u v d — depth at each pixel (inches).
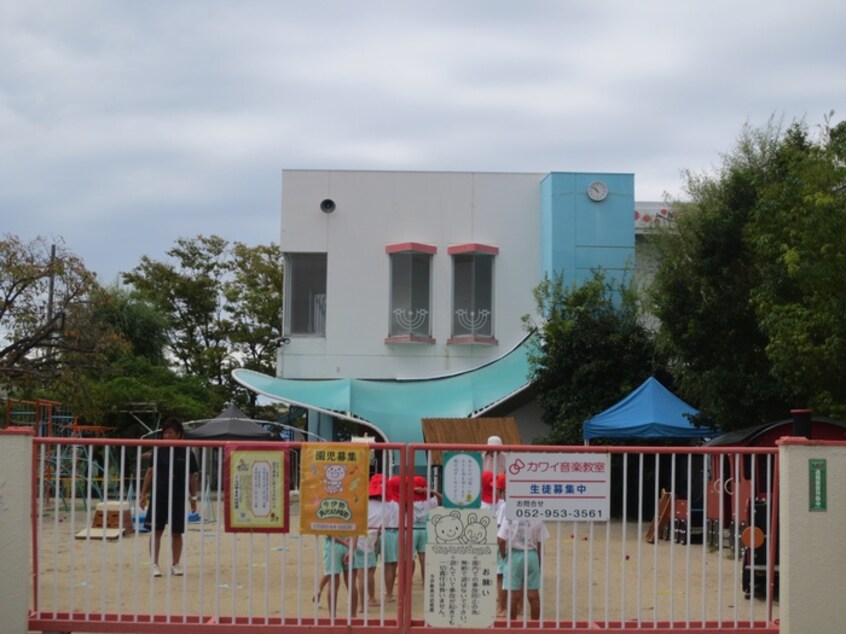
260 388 997.8
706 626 366.3
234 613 361.1
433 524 358.9
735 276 737.6
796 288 637.9
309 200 1127.6
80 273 972.6
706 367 763.4
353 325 1117.1
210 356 1856.5
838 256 560.7
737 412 743.7
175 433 521.7
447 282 1122.0
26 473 359.9
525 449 359.9
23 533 357.4
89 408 1018.7
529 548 378.9
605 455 360.8
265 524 357.7
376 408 988.6
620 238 1093.8
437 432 896.3
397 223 1126.4
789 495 364.5
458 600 357.7
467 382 1021.8
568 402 987.9
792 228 614.5
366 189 1127.6
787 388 709.9
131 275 1914.4
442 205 1128.2
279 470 359.3
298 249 1122.0
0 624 352.5
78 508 909.2
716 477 654.5
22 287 960.3
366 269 1121.4
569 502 359.6
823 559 362.6
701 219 781.9
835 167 610.9
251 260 1934.1
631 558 609.6
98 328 987.9
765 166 803.4
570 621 378.0
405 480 361.4
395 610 441.7
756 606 447.8
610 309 1017.5
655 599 362.9
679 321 765.3
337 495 358.6
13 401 1011.3
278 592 487.8
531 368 1010.1
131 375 1451.8
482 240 1127.6
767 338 734.5
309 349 1117.7
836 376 601.0
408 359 1112.8
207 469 400.5
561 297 1039.6
